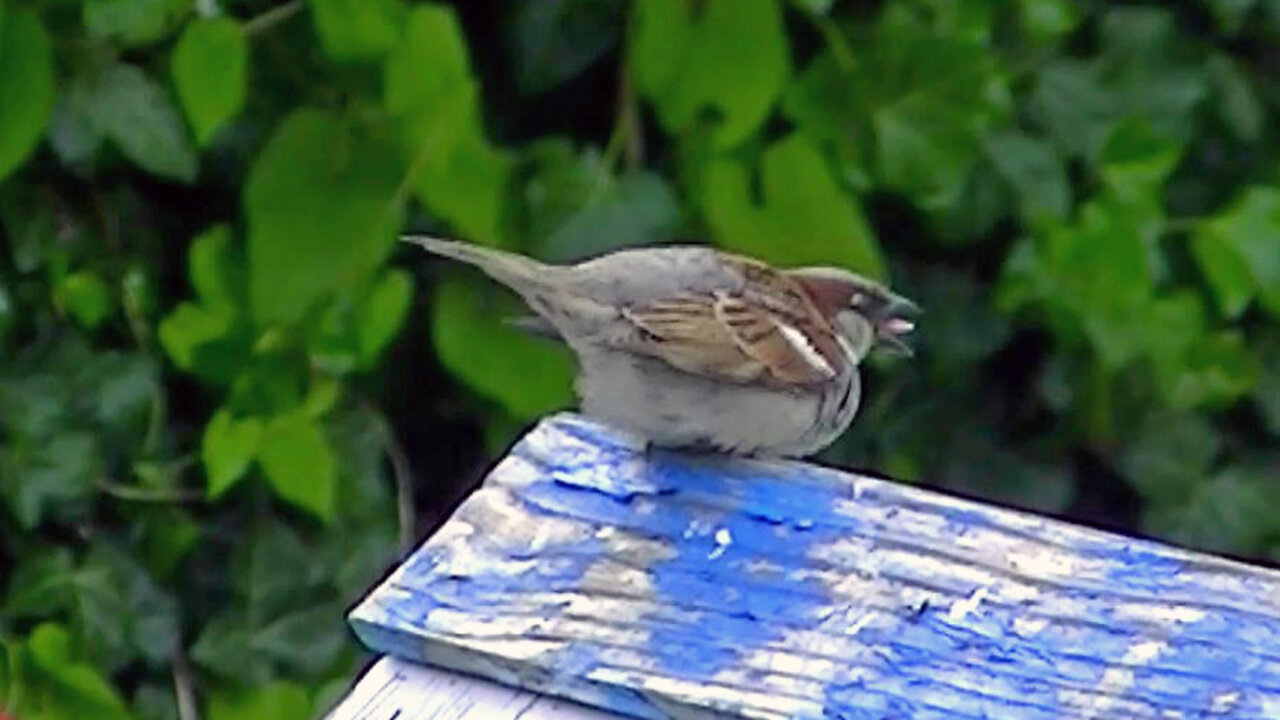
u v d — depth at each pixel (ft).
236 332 34.76
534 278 28.63
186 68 33.30
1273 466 38.42
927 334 37.55
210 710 36.40
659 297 28.40
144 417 35.55
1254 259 35.81
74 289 35.29
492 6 36.99
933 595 25.34
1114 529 38.65
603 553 25.63
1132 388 37.45
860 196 36.32
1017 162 36.11
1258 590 25.89
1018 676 24.40
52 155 35.45
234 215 36.40
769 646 24.47
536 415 35.14
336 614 36.47
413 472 37.96
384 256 34.09
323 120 34.17
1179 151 36.50
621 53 36.50
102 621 35.60
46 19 34.24
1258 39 38.47
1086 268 35.78
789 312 28.99
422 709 24.08
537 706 24.18
